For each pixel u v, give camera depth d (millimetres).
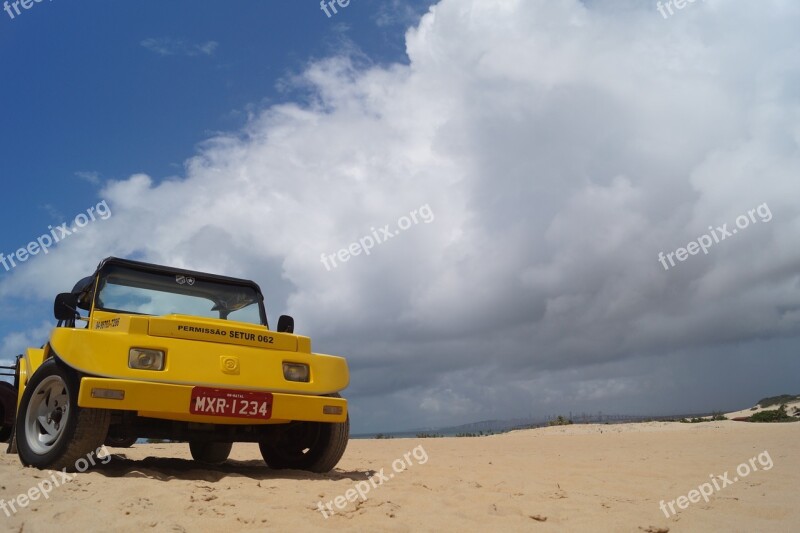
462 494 4871
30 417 5492
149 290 6336
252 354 5520
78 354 4949
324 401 5668
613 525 3924
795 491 5277
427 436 17828
